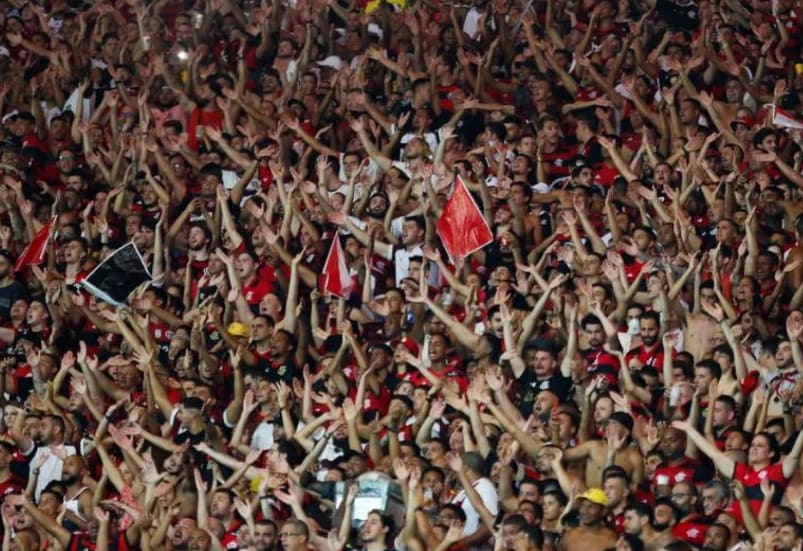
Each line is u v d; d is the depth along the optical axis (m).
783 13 65.50
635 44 63.97
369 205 58.84
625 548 42.56
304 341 53.84
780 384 48.22
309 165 62.66
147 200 61.56
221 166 63.06
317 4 67.50
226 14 68.94
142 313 55.78
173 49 68.38
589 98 63.88
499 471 46.06
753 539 42.81
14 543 48.31
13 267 59.22
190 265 58.53
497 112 62.97
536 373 49.94
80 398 52.84
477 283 54.03
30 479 50.47
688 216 56.62
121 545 47.41
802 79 63.34
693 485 44.41
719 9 65.69
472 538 45.06
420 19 67.31
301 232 58.34
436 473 46.16
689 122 61.22
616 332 50.47
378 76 65.94
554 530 44.56
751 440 45.47
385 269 57.06
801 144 59.38
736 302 52.84
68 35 69.81
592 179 59.00
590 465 45.94
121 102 66.50
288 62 67.06
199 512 46.81
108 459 49.44
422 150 59.75
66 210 61.81
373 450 48.38
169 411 52.12
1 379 55.06
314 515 47.00
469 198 54.28
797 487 43.97
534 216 57.44
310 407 50.31
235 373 51.75
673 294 51.31
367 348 53.44
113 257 55.50
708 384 47.75
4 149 64.38
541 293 53.78
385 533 45.16
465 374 51.66
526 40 67.00
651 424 46.59
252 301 55.88
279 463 47.28
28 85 68.31
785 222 56.16
